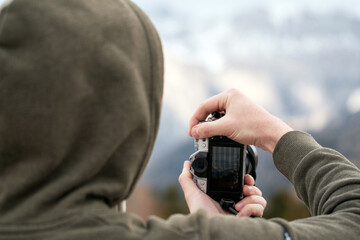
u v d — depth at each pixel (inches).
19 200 22.5
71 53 23.1
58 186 22.6
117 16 25.7
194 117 48.4
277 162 38.3
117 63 24.4
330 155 34.2
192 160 48.4
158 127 28.1
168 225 24.0
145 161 27.4
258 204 46.7
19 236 21.0
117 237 22.2
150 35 27.6
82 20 24.0
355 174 31.6
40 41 22.9
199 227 24.2
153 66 27.2
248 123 42.3
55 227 21.6
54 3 24.0
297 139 37.5
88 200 23.5
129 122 24.5
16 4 23.7
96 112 24.2
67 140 23.2
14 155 22.9
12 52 22.9
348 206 29.5
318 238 26.1
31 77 22.4
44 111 22.5
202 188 48.6
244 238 24.6
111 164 24.9
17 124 22.4
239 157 48.1
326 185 32.2
